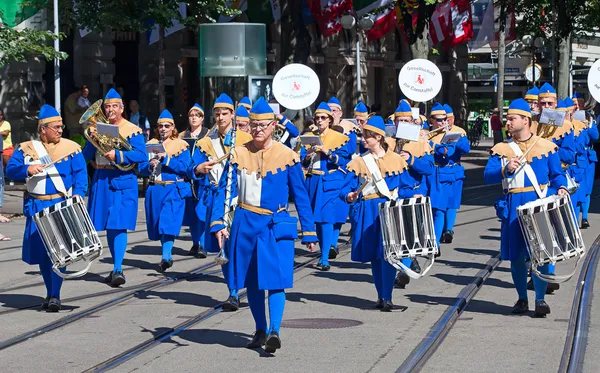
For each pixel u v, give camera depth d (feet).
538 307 36.01
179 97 129.39
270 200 30.30
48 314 37.37
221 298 40.81
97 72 117.80
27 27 87.10
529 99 49.83
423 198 36.09
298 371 28.43
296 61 102.22
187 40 132.46
